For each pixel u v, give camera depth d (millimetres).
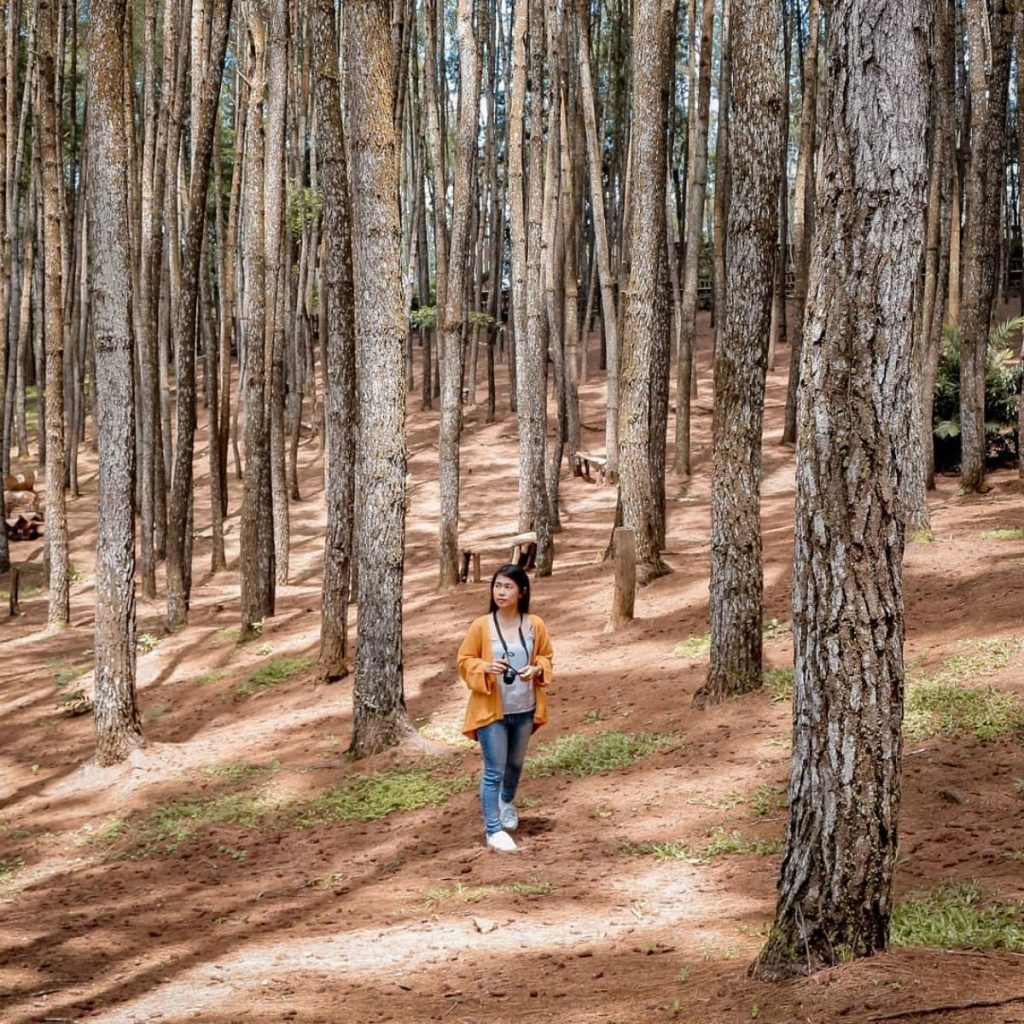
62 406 18203
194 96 19938
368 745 10023
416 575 18281
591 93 20094
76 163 29094
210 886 7496
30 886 8062
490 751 7117
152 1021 4824
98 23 10625
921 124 3660
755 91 8875
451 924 5848
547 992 4617
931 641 9578
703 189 22188
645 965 4793
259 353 15891
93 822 9641
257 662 14508
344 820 8602
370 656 10070
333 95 12508
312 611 16797
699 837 6742
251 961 5672
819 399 3738
